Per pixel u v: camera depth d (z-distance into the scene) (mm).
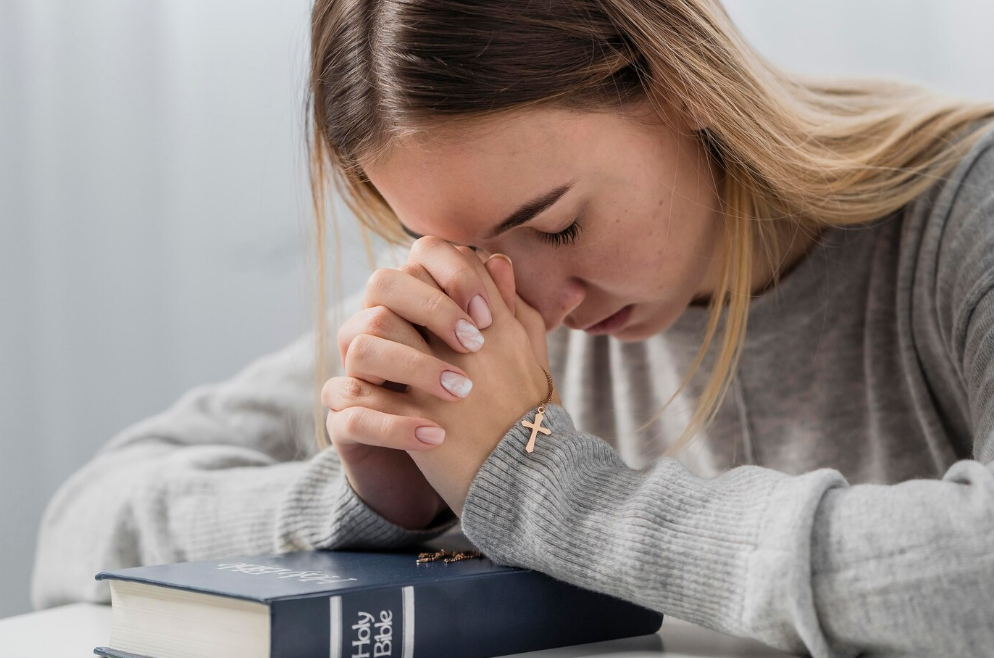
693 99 824
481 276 789
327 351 1051
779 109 924
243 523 877
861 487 599
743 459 1120
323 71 829
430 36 735
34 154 1785
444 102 728
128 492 958
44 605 999
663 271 868
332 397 787
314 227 1083
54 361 1796
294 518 843
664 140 833
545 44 746
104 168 1812
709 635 694
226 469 998
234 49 1826
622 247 826
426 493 835
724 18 933
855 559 548
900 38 1813
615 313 921
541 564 649
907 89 1107
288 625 534
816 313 1055
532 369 765
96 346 1814
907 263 1000
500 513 689
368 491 805
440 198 769
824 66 1826
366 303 787
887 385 1038
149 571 635
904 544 542
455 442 729
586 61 761
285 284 1820
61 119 1793
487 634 614
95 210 1811
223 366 1833
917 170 981
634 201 809
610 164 783
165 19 1829
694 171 870
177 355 1841
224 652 562
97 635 724
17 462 1774
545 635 641
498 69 729
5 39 1765
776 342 1073
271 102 1817
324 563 691
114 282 1817
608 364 1252
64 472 1803
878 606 535
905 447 1033
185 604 583
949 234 945
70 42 1796
